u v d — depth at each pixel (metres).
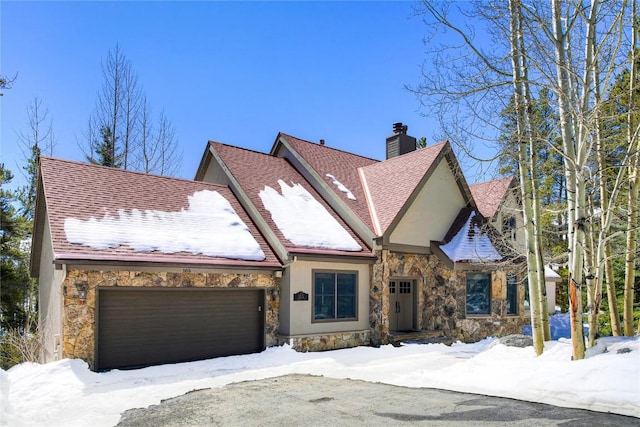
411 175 16.78
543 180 13.27
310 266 13.73
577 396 6.91
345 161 20.05
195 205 14.12
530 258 10.05
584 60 9.43
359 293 14.77
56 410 7.25
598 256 8.73
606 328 14.92
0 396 7.47
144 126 29.53
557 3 9.15
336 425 6.17
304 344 13.29
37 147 27.95
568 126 8.98
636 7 9.56
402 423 6.16
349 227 15.85
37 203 13.98
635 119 10.79
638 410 6.16
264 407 7.22
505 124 10.70
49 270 13.05
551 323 19.47
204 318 12.10
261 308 13.19
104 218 11.63
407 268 15.78
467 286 16.36
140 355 10.96
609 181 11.67
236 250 12.73
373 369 10.64
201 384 9.02
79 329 10.07
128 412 7.14
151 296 11.29
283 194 16.12
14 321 20.94
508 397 7.50
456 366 9.91
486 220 17.14
